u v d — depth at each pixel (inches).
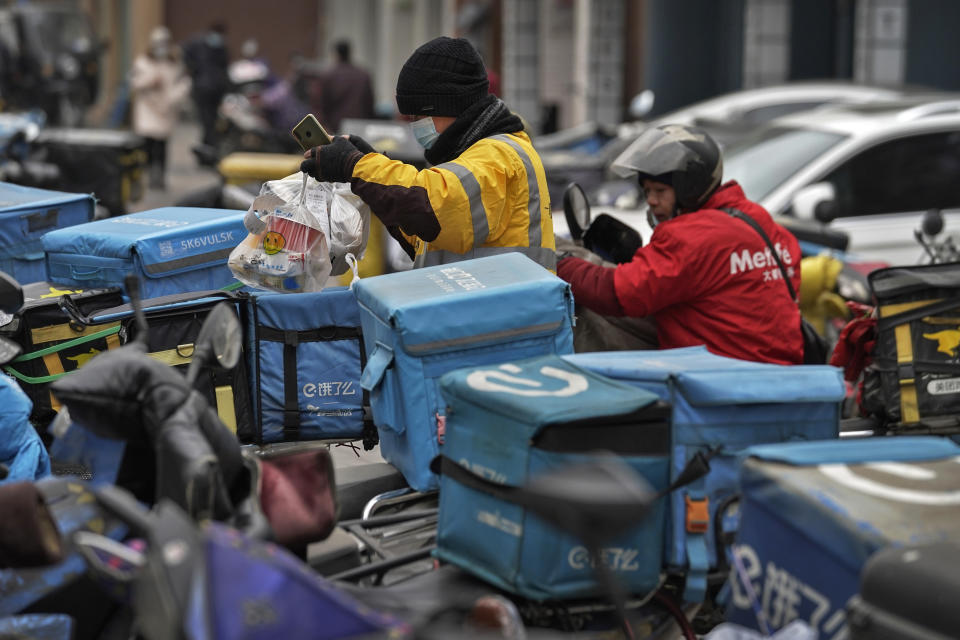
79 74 1137.4
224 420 184.9
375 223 408.5
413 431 161.8
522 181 186.7
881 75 727.7
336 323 188.1
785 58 863.1
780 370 147.8
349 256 197.2
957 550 109.7
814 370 148.6
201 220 209.6
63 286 206.8
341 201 197.0
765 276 192.2
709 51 884.0
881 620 108.7
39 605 127.1
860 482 125.4
